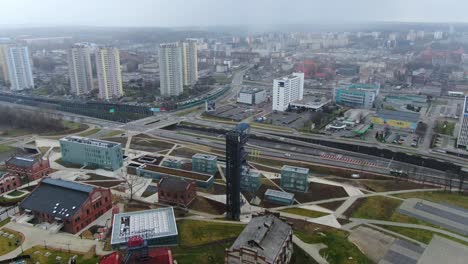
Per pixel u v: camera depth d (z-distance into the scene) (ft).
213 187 569.23
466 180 591.78
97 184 580.71
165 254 338.34
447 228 448.24
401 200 519.19
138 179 598.75
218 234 428.56
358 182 584.40
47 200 466.29
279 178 603.67
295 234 427.33
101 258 365.40
